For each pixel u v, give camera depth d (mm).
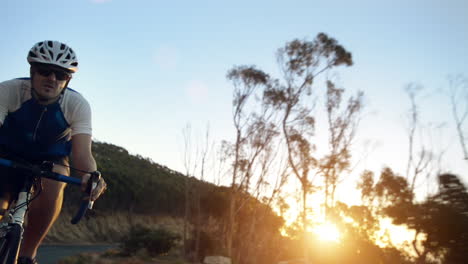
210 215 37625
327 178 31312
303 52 33969
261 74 34406
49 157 2742
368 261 20812
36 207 2627
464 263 7875
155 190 68375
